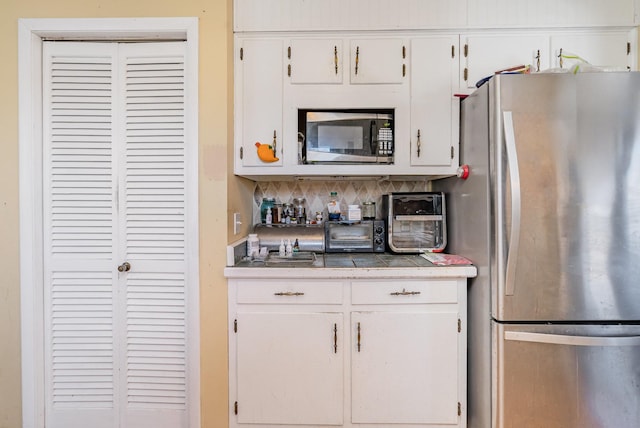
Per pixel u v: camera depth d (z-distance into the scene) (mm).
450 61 1677
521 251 1313
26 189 1529
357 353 1521
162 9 1508
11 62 1515
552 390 1330
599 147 1288
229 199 1563
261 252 1743
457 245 1750
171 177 1580
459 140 1691
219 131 1516
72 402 1611
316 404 1525
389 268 1507
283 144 1684
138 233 1594
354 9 1669
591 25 1639
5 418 1563
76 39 1567
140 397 1614
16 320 1550
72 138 1569
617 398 1317
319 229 1927
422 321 1519
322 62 1680
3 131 1523
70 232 1587
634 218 1290
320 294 1516
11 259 1541
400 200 1867
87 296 1602
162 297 1599
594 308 1310
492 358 1385
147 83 1575
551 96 1297
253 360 1523
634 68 1645
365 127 1691
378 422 1531
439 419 1527
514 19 1653
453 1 1664
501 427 1350
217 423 1538
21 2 1507
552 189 1298
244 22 1662
